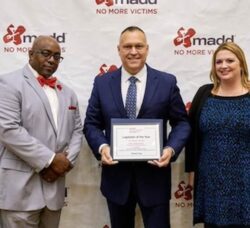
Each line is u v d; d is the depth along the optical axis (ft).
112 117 7.23
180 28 8.61
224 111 6.99
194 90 8.71
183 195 8.83
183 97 8.71
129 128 7.07
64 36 8.63
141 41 7.13
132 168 7.31
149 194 7.25
